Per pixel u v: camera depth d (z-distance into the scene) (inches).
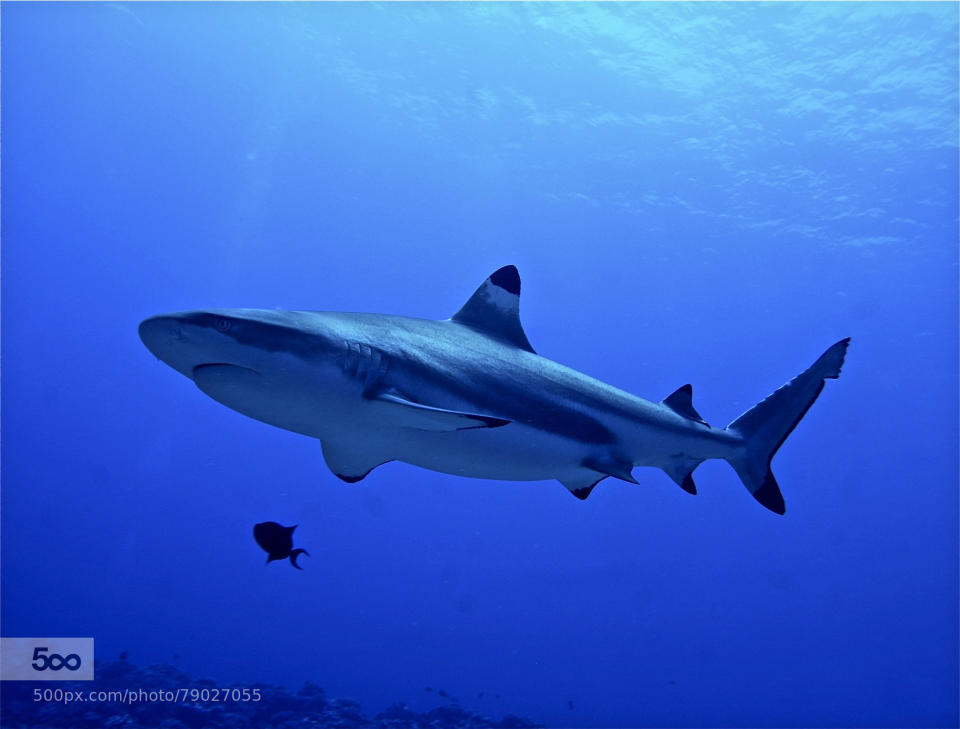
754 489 280.5
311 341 173.9
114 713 473.7
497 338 227.6
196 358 164.9
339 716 529.3
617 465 241.8
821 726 1711.4
